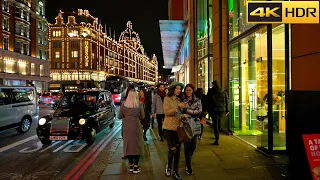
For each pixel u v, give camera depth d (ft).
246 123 30.55
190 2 54.49
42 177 18.26
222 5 32.53
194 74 50.83
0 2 135.23
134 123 18.29
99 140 31.09
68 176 18.34
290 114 13.88
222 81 31.94
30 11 159.63
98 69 261.85
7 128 33.96
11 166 20.94
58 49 239.71
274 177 16.01
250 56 28.58
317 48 14.92
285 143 20.62
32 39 163.53
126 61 379.76
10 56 141.38
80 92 33.73
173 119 16.69
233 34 30.96
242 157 20.52
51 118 28.91
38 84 170.09
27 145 28.68
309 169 12.69
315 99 12.93
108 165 20.10
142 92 31.94
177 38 79.00
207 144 25.20
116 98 101.76
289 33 19.95
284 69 21.16
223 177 16.30
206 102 25.43
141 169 18.76
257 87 26.32
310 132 12.96
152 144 27.27
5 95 34.40
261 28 22.17
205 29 42.78
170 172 17.04
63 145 28.53
